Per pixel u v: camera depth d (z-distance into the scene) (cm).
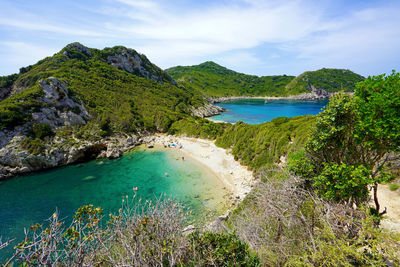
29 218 2345
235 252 639
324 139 842
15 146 3666
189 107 9688
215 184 3083
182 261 582
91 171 3716
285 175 958
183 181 3231
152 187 3055
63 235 485
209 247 637
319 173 875
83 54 8888
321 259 553
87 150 4403
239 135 4584
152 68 12144
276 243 716
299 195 806
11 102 4225
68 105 4991
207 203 2528
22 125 3981
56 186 3134
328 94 19188
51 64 7262
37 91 4662
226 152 4419
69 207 2555
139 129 5962
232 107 13688
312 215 721
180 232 681
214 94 19562
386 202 1232
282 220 740
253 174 3123
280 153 2945
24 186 3144
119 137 5219
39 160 3706
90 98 5969
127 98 7188
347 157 851
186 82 19575
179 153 4653
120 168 3844
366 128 732
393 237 516
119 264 502
